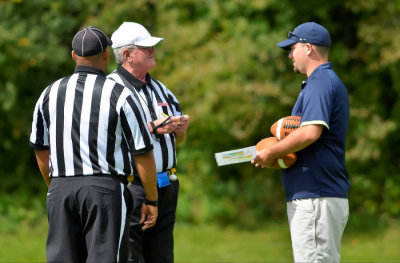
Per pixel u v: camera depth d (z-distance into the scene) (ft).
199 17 114.73
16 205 115.44
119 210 38.22
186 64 108.27
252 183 118.83
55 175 38.78
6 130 118.93
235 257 86.99
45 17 111.75
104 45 39.63
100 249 37.55
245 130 106.11
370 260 84.43
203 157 114.62
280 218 115.65
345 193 44.11
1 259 84.28
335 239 43.86
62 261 38.32
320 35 44.39
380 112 114.93
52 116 38.91
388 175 115.55
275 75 110.52
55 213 38.60
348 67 117.80
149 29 115.03
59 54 110.83
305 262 43.55
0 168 120.98
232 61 105.60
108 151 38.06
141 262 50.14
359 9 110.32
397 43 104.53
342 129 43.78
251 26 110.52
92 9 114.73
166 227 49.26
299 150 43.93
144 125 38.83
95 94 38.27
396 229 108.58
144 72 47.83
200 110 104.27
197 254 89.51
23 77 114.11
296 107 45.24
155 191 41.19
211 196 115.96
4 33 105.91
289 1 111.24
